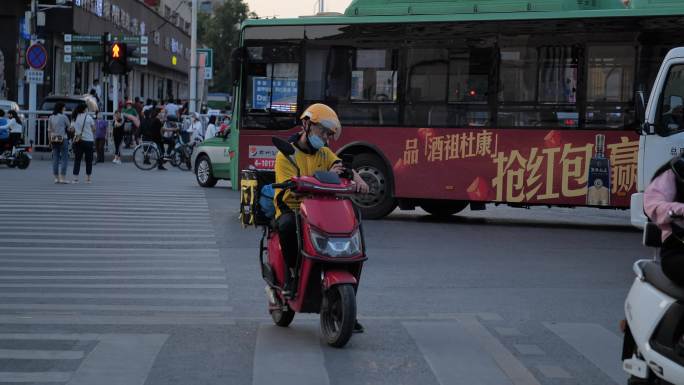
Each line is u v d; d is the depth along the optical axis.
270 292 8.53
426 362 7.42
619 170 17.08
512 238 16.23
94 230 15.85
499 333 8.60
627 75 17.00
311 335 8.38
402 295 10.64
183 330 8.48
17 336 8.09
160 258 13.08
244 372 7.03
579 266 13.09
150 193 23.20
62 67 48.06
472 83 18.03
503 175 17.81
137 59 35.72
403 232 16.86
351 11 18.95
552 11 17.47
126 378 6.80
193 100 47.19
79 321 8.79
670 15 16.75
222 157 25.34
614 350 7.93
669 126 14.37
